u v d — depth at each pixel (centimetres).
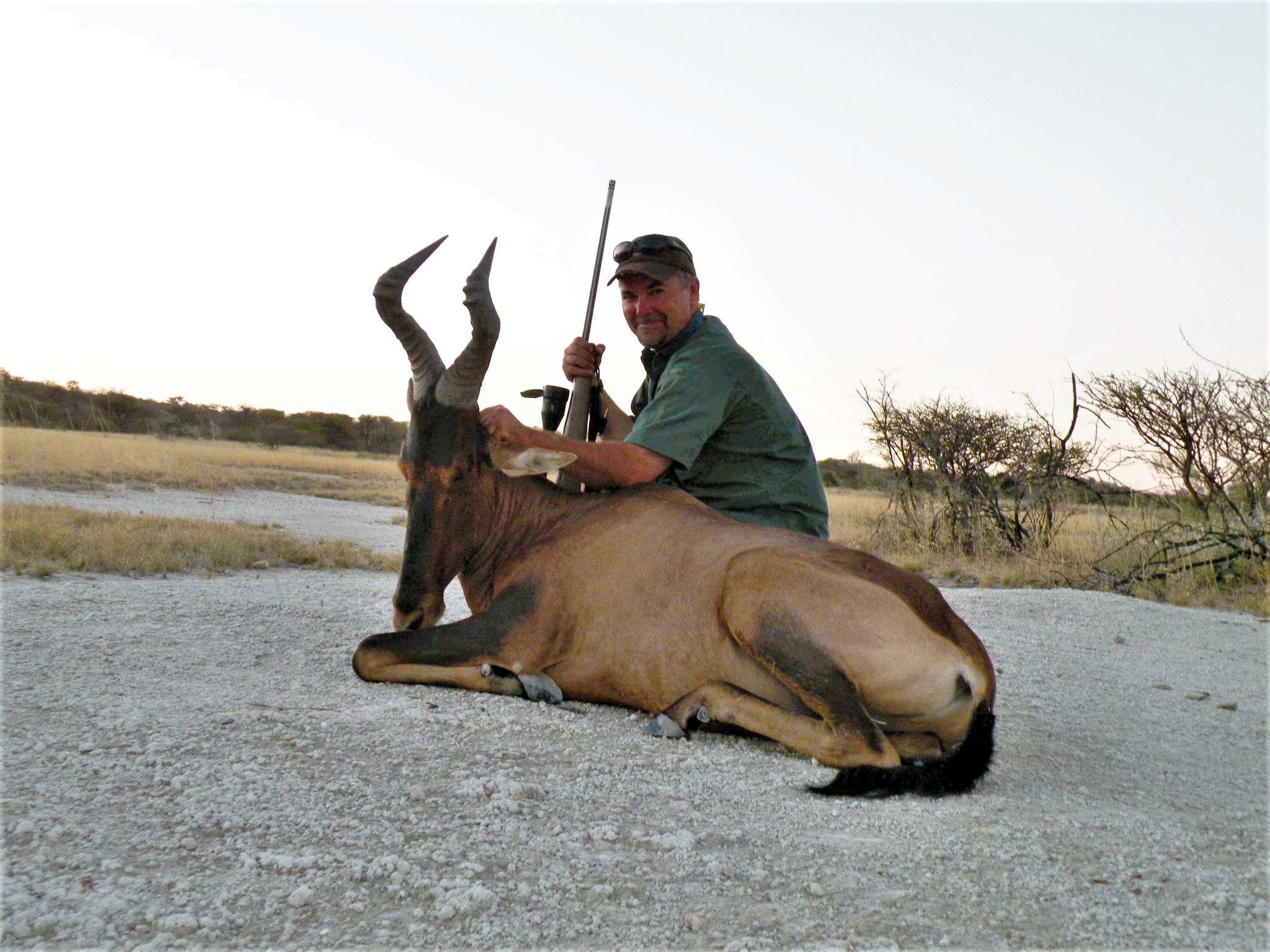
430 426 451
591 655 423
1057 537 1331
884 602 362
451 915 229
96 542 880
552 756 352
